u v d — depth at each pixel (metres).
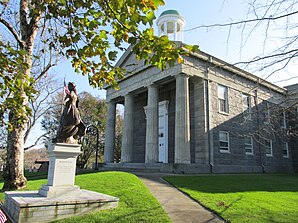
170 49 4.26
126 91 28.59
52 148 8.97
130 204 8.87
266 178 18.88
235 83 26.86
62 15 5.09
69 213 7.61
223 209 8.32
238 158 24.95
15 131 12.62
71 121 9.20
